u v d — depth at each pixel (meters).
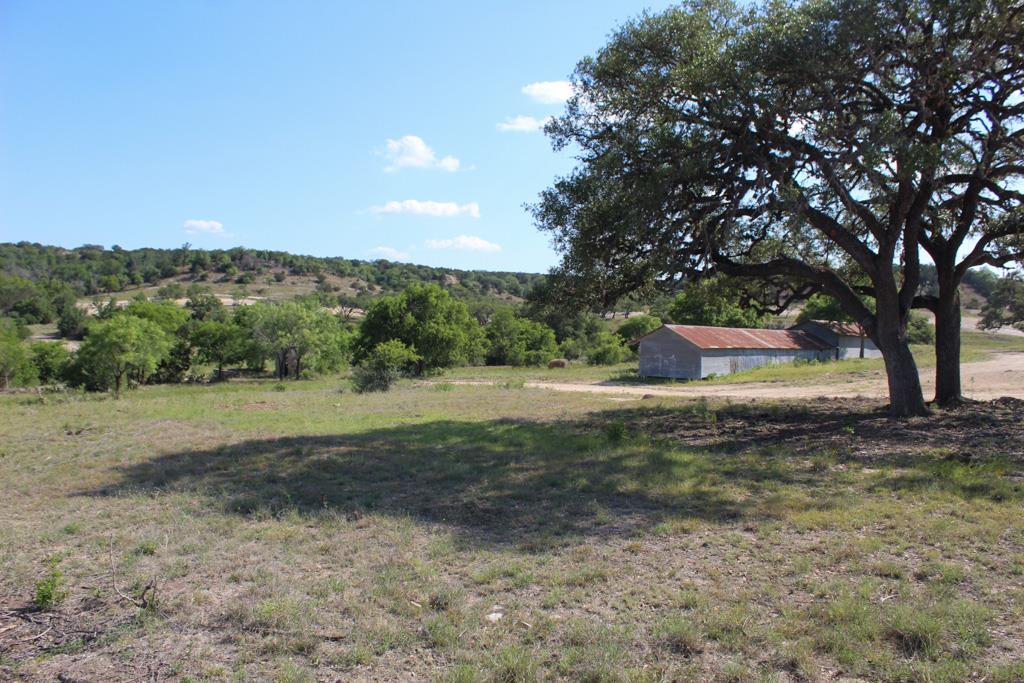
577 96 14.26
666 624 4.31
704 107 12.92
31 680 3.92
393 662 4.00
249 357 53.72
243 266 156.62
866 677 3.70
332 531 6.82
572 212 13.74
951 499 7.29
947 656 3.85
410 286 50.66
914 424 13.59
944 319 16.70
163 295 110.56
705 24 12.86
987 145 12.89
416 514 7.50
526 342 69.25
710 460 10.37
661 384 36.31
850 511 6.94
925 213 15.41
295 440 13.63
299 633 4.38
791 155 12.37
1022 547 5.71
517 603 4.81
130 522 7.45
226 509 7.89
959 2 11.07
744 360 41.41
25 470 11.06
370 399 25.33
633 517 7.06
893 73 12.89
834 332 48.09
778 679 3.68
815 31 11.31
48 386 41.25
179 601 4.97
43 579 5.46
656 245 13.32
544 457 10.94
